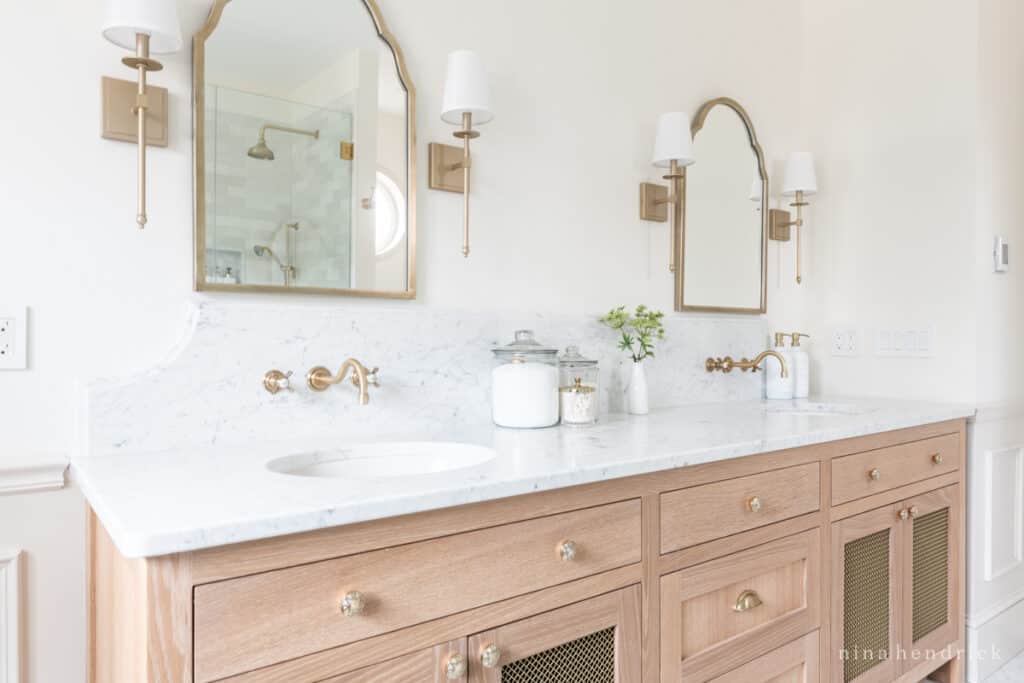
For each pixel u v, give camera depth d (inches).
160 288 51.5
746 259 93.9
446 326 64.1
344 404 58.0
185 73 52.4
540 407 63.2
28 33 46.7
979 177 85.4
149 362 51.0
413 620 37.6
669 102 85.6
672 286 85.8
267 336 54.2
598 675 46.6
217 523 30.8
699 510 52.6
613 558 47.1
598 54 78.3
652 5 83.8
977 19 85.2
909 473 73.7
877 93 94.6
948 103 87.6
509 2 70.9
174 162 52.0
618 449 51.3
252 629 32.5
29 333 46.6
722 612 54.7
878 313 94.3
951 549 80.4
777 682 58.9
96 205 49.1
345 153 59.6
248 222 54.6
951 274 87.3
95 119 49.0
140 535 28.9
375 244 61.1
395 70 62.4
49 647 47.2
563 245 75.0
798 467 60.6
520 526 42.2
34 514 46.8
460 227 67.2
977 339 85.3
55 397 47.7
